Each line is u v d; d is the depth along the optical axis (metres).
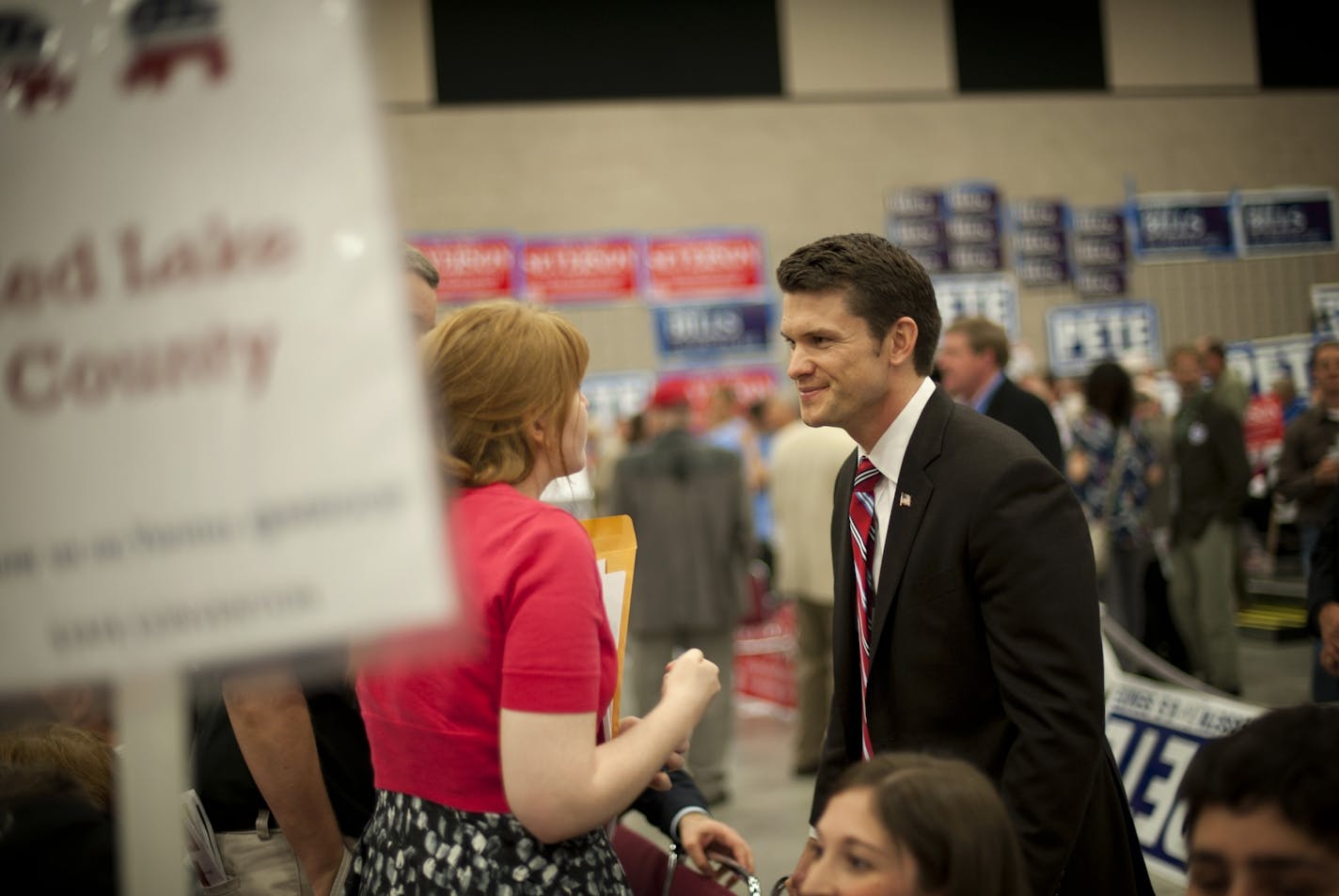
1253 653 6.60
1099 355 11.10
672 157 10.68
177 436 0.82
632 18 10.62
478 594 1.14
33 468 0.82
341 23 0.85
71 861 1.18
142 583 0.81
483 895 1.17
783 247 10.83
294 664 0.82
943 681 1.50
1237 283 11.41
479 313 1.28
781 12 10.91
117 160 0.83
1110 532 5.59
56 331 0.82
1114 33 11.39
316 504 0.83
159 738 0.83
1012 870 1.08
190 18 0.84
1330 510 2.69
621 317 10.50
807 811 4.27
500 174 10.37
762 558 8.00
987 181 11.15
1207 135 11.53
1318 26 11.76
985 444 1.51
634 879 1.52
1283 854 0.94
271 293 0.83
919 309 1.57
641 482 4.70
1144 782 3.28
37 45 0.83
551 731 1.09
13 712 0.81
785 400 8.45
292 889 1.61
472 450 1.24
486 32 10.36
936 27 11.12
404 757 1.23
